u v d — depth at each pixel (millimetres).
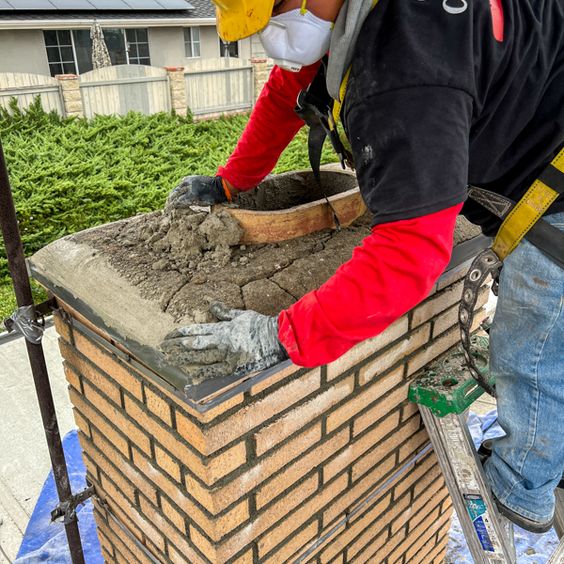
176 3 15281
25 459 3117
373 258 968
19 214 6352
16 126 8703
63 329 1642
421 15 958
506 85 1057
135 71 10586
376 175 969
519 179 1255
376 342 1586
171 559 1648
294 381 1375
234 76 12148
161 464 1457
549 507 1627
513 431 1532
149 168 8445
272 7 1005
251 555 1495
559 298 1303
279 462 1438
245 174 1606
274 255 1472
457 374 1802
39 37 13195
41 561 2494
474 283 1466
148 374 1265
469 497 1764
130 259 1447
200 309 1230
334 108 1168
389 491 1974
